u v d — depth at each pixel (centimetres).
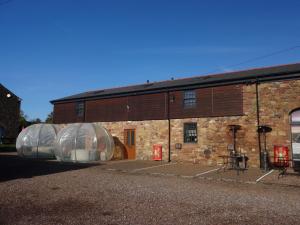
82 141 1908
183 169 1537
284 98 1592
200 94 1855
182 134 1891
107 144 1986
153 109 2038
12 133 3100
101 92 2533
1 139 2923
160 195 895
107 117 2269
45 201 795
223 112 1758
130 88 2403
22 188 960
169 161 1909
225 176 1300
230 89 1752
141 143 2064
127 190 960
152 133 2020
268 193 955
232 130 1702
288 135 1564
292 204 805
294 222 647
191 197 875
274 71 1716
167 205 774
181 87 1916
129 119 2145
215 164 1742
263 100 1648
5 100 3039
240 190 1004
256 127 1648
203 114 1825
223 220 654
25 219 636
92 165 1681
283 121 1584
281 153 1549
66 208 729
